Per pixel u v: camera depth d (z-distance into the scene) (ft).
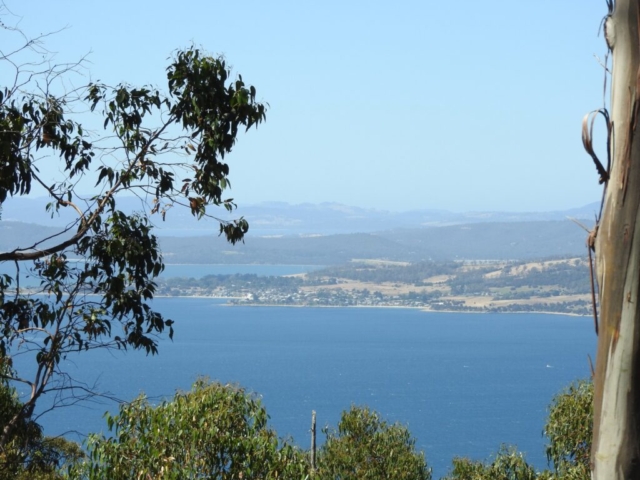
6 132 23.76
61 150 26.12
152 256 26.61
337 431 64.34
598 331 9.71
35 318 25.80
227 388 32.42
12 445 27.32
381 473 60.75
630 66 9.53
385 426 63.82
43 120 25.57
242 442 30.25
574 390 42.24
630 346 9.38
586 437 40.37
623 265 9.43
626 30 9.58
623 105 9.53
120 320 26.21
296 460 31.76
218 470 30.17
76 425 171.12
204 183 26.76
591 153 9.73
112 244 25.45
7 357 27.02
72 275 26.05
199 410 30.58
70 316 25.79
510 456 51.39
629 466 9.37
